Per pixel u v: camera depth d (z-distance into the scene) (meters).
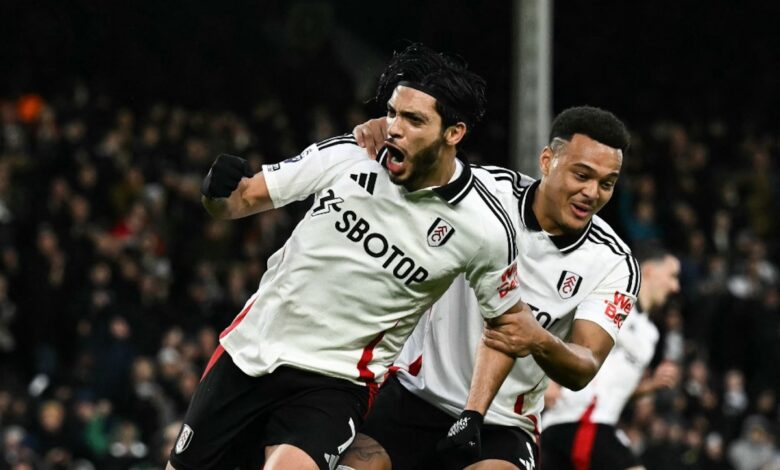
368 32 41.03
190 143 27.44
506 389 9.17
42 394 21.70
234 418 8.36
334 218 8.01
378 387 8.41
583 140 8.62
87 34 33.62
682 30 37.84
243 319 8.38
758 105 36.75
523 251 9.00
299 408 8.15
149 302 23.17
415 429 9.32
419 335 9.36
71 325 22.98
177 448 8.59
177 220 25.45
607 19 37.84
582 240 8.97
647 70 37.50
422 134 7.69
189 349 22.33
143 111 32.78
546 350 8.31
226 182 7.70
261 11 39.09
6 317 22.92
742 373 27.05
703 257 28.80
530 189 9.02
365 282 8.01
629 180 30.34
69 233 24.19
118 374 21.94
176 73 33.62
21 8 33.38
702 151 31.86
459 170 7.98
